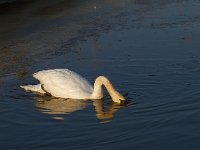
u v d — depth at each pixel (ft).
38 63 61.52
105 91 50.42
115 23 77.41
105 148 38.45
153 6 86.22
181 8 83.76
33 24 79.46
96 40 69.36
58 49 66.80
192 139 39.24
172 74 53.78
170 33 70.08
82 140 40.01
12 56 65.51
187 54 60.59
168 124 41.88
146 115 43.93
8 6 89.76
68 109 46.39
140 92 49.24
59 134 41.29
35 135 41.42
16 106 47.42
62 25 78.18
